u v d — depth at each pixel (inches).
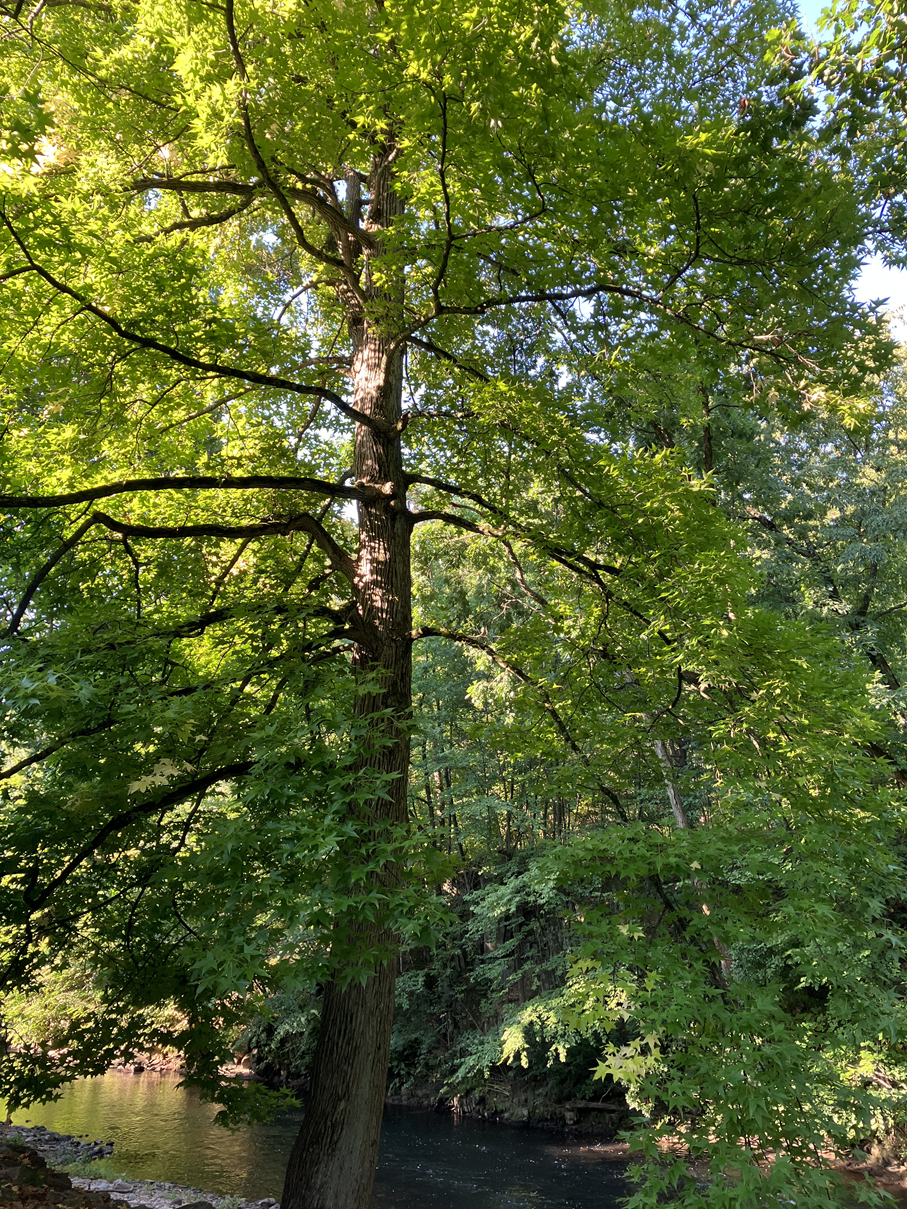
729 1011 192.9
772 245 210.7
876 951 359.6
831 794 239.1
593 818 754.2
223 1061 252.8
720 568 249.3
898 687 561.9
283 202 245.0
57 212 215.6
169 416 316.8
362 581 292.7
